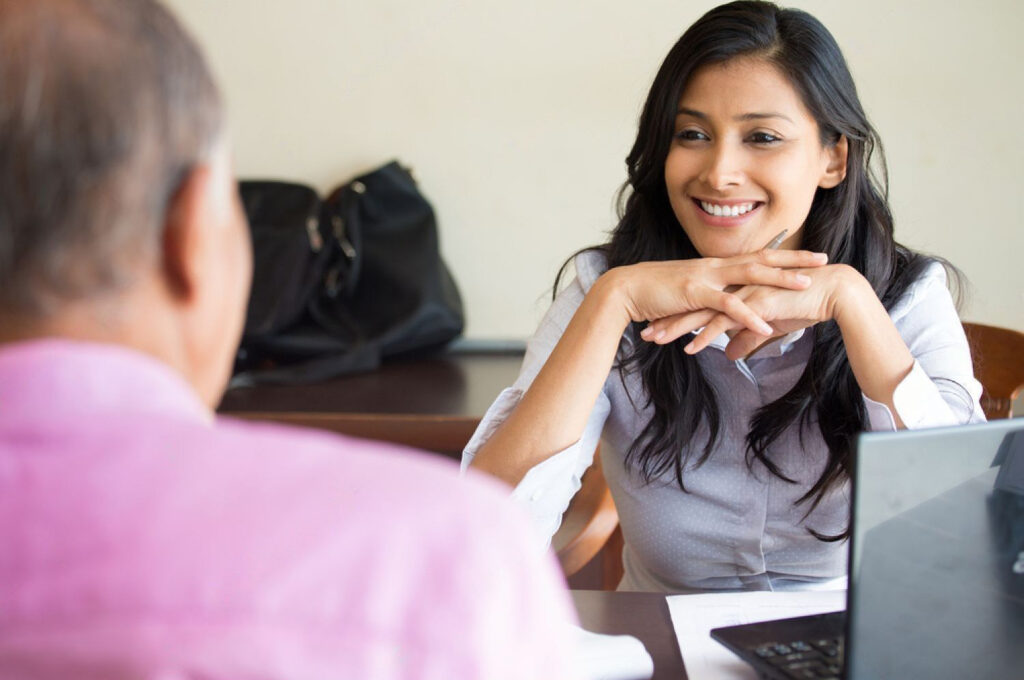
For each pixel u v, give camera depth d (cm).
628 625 109
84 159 42
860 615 79
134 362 46
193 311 48
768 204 136
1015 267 293
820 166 139
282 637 41
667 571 146
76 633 41
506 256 309
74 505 43
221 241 49
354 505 44
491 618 43
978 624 83
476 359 303
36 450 44
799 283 123
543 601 47
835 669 93
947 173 290
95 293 44
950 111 286
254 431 48
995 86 283
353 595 42
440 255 301
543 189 304
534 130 300
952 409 132
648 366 139
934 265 146
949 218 292
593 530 153
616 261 152
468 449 134
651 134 141
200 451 45
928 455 79
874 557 79
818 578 143
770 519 139
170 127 45
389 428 246
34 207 42
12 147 42
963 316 267
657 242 151
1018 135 285
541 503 122
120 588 41
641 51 292
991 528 82
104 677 41
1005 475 82
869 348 123
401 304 289
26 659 41
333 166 310
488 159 304
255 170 312
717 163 133
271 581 42
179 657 40
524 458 123
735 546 141
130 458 44
